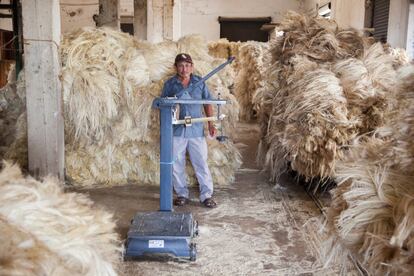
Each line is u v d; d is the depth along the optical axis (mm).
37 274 869
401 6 6344
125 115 4535
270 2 16938
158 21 10000
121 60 4645
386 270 1363
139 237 2895
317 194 4418
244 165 5762
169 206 3441
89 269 1050
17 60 5188
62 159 4551
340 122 3727
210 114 4152
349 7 8688
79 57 4504
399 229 1275
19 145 4629
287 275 2736
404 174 1466
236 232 3432
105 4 7152
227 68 5141
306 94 3949
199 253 3039
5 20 13250
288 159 4449
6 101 5086
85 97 4371
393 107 1760
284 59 4746
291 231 3455
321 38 4555
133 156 4664
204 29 17219
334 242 1668
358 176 1561
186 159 4641
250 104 9906
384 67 4125
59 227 1090
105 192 4406
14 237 907
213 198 4312
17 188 1135
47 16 4160
